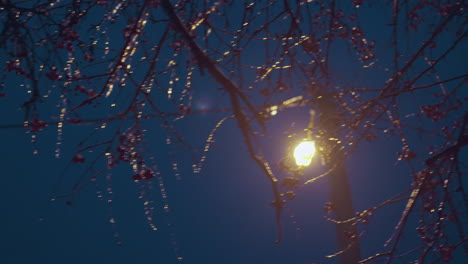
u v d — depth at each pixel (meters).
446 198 4.93
